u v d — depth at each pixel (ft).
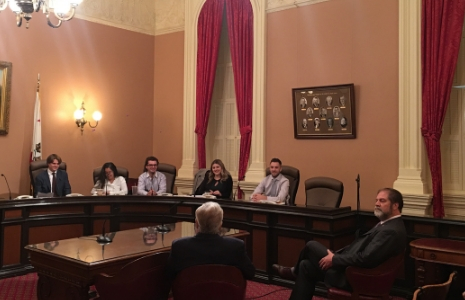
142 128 27.94
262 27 23.36
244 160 23.91
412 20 19.13
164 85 28.07
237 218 16.88
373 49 20.36
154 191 20.21
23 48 22.71
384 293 10.42
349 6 21.04
